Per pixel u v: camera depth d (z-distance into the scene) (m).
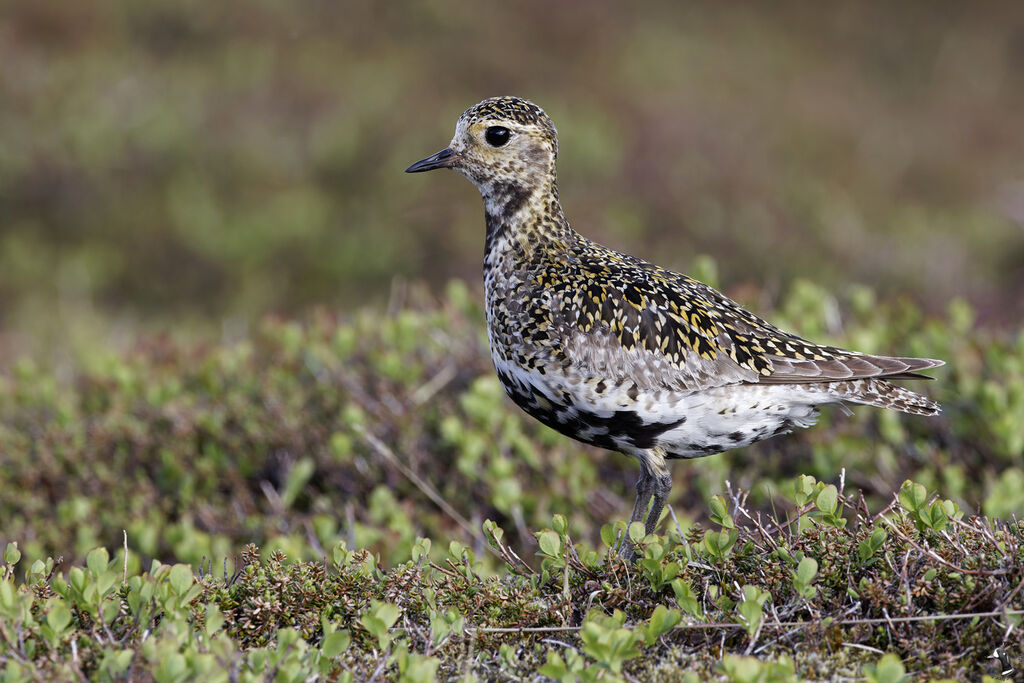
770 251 22.31
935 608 7.07
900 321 13.42
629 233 22.58
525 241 9.72
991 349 12.27
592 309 9.07
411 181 23.91
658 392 8.95
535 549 10.60
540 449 11.67
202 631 7.01
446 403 12.38
